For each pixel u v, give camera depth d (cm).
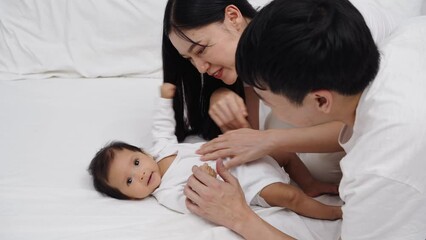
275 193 108
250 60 71
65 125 146
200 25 104
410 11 169
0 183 117
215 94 130
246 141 113
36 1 181
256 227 96
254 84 74
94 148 135
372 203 71
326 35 66
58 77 180
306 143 110
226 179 100
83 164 127
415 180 68
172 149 123
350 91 71
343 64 67
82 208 109
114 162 115
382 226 74
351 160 73
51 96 163
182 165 118
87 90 169
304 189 121
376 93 72
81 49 181
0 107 155
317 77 68
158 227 102
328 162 118
